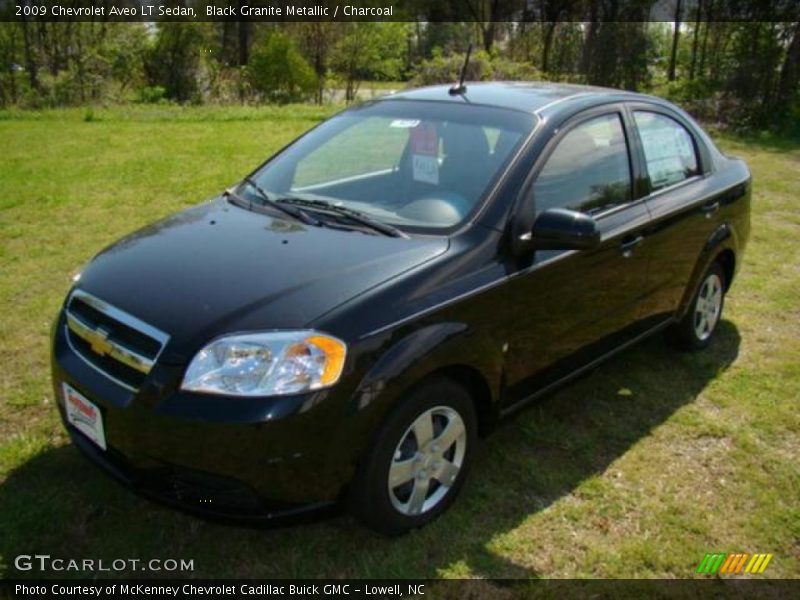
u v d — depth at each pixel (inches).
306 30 1069.1
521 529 118.7
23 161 392.2
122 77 830.5
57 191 324.2
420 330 107.0
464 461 121.0
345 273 108.9
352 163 143.5
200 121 603.2
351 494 106.3
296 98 956.6
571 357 140.3
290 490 99.2
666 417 154.6
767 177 415.5
